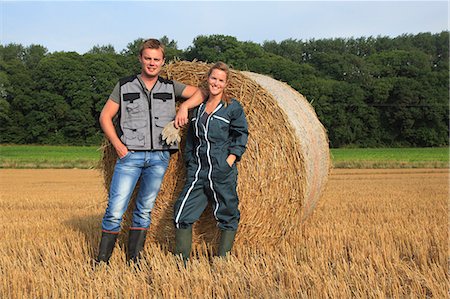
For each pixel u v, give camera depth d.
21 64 65.12
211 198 5.29
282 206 5.84
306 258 5.50
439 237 6.48
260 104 5.85
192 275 4.60
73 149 50.38
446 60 89.56
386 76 78.50
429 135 67.19
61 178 23.02
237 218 5.39
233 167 5.25
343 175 23.80
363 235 6.72
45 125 58.78
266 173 5.78
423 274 4.84
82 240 6.41
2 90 58.72
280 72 69.31
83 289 4.42
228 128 5.17
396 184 18.39
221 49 70.06
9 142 58.59
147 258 5.32
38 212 10.34
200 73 5.94
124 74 64.00
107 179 6.18
